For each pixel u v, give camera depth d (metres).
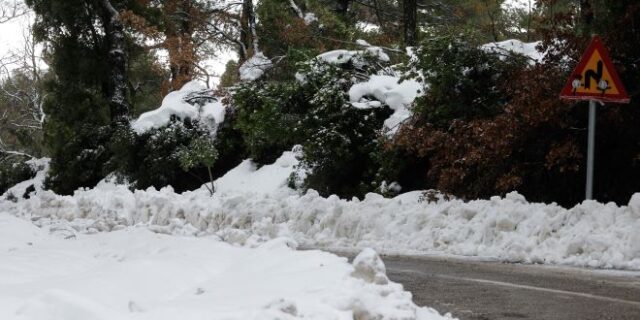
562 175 13.06
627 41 12.27
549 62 12.97
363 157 17.81
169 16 32.34
